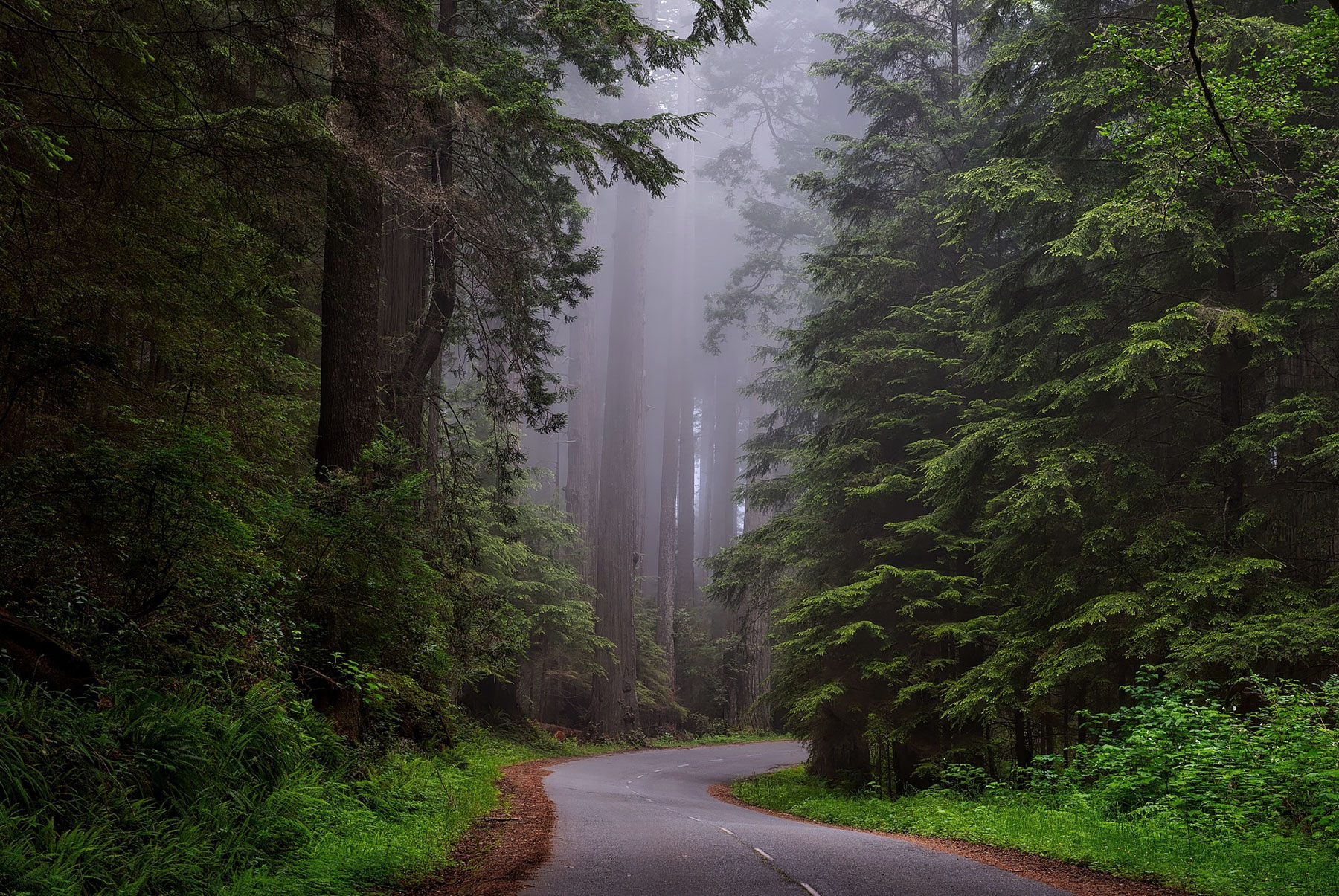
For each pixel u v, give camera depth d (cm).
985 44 2528
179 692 695
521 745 3334
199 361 890
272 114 765
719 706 5425
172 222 810
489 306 1998
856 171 2573
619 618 4431
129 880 491
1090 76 1462
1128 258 1559
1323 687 1076
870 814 1493
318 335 1416
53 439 736
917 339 2162
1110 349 1491
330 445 1267
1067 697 1661
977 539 1908
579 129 1328
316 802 737
